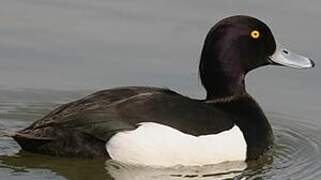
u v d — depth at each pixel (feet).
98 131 39.65
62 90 51.37
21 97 50.03
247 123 43.52
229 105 44.70
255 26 45.78
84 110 40.22
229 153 41.55
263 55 46.21
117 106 40.50
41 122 40.52
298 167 42.47
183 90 52.31
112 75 53.67
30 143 39.75
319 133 47.67
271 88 53.57
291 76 55.16
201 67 45.68
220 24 45.52
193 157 40.57
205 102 44.45
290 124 48.88
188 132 40.57
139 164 40.04
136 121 40.11
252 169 42.16
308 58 50.11
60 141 39.60
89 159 39.73
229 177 40.96
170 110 40.88
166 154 40.14
